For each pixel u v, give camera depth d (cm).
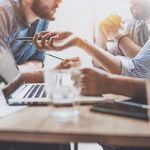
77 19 164
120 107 72
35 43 163
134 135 52
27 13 162
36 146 84
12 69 97
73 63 165
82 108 76
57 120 64
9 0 161
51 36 164
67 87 70
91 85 91
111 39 164
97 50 165
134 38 164
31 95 93
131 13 162
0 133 58
